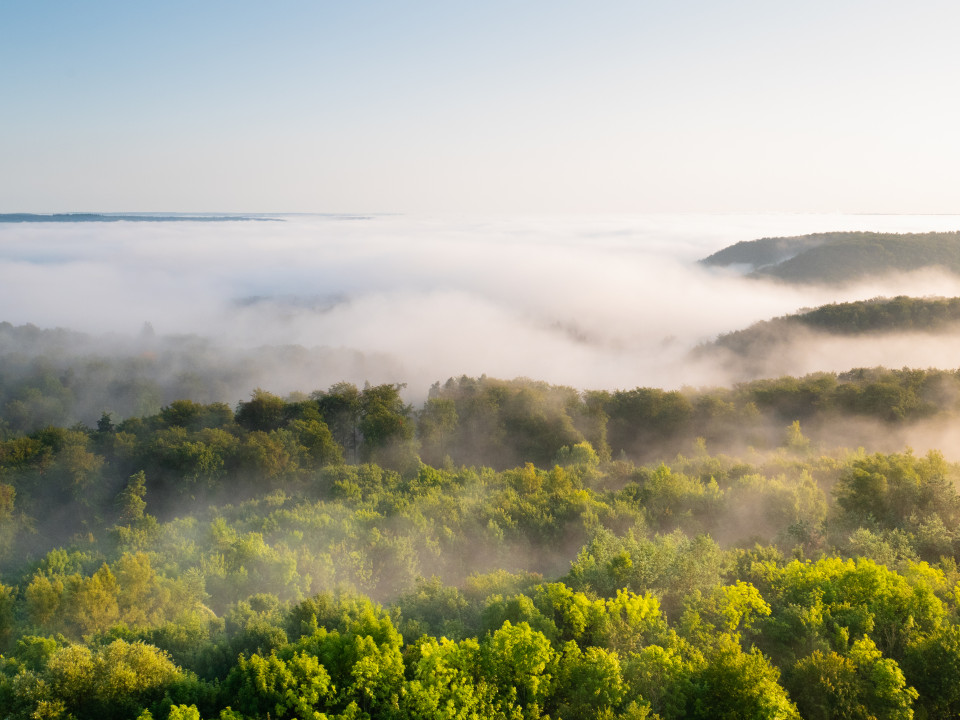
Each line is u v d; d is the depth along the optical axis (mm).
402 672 30672
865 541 43438
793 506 56062
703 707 28688
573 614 34594
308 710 29500
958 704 29500
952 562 40406
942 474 52156
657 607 34094
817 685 29141
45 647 34781
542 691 30125
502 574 49125
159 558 54062
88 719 29859
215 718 30219
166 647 37062
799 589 36562
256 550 51625
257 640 36938
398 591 49812
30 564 57531
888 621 33188
